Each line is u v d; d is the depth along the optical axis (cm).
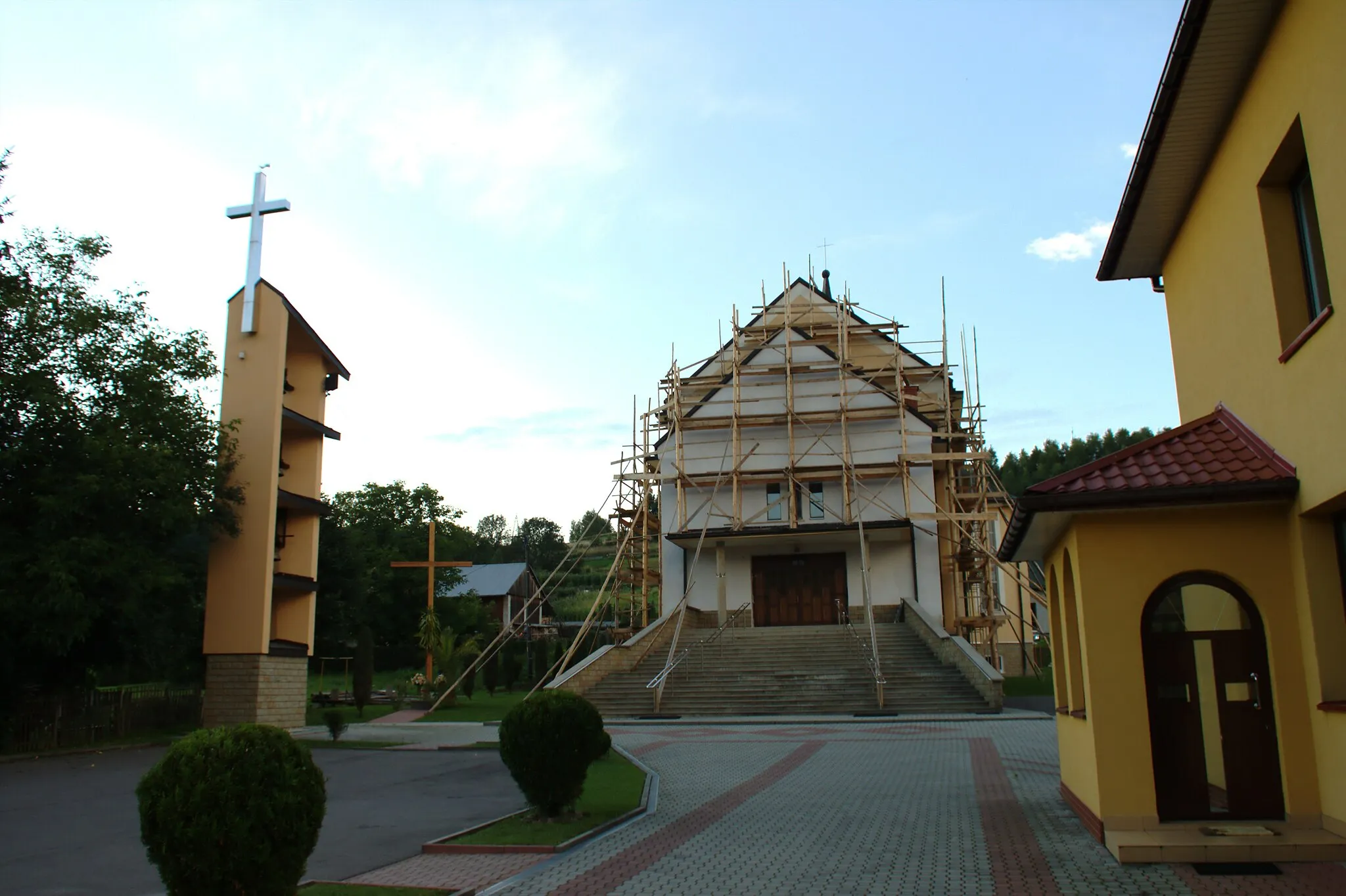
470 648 3966
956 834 1043
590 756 1177
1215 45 930
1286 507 959
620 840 1068
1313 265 952
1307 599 927
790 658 3064
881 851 973
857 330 4144
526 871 920
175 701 2534
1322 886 771
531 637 5481
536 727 1155
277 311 2708
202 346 2572
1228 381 1130
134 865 983
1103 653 973
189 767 643
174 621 2453
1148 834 911
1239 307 1077
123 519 2222
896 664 2920
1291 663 943
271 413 2644
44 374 2180
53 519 2075
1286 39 880
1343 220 796
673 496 3869
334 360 3006
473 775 1680
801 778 1511
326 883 876
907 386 3966
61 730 2167
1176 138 1082
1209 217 1155
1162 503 957
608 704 2839
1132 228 1292
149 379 2386
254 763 654
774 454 3784
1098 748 959
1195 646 970
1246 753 945
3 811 1333
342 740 2283
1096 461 1048
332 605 4134
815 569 3706
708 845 1026
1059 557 1138
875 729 2261
